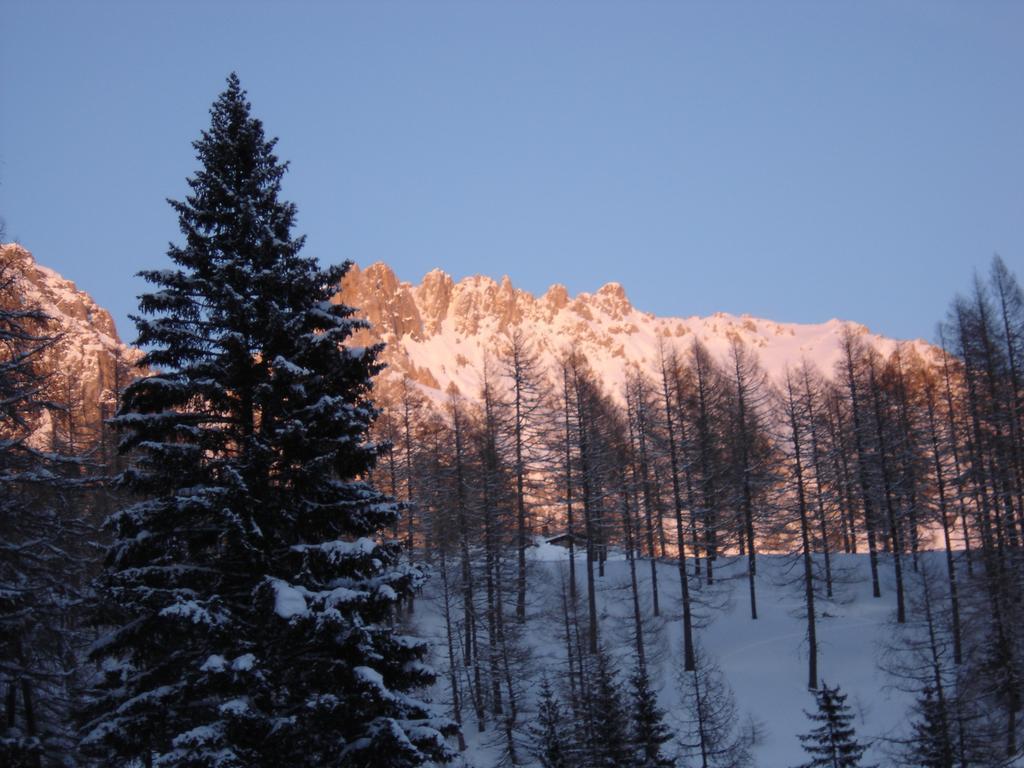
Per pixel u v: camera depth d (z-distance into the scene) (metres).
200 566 13.48
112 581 12.95
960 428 39.59
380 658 12.73
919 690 27.30
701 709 27.91
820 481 40.75
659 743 25.38
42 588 15.32
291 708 12.77
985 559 31.81
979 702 27.44
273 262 14.80
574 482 39.34
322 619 12.04
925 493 38.34
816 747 26.39
